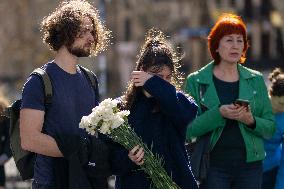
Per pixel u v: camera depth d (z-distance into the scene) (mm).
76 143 9078
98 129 9172
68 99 9227
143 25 71812
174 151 9570
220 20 12055
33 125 9000
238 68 12188
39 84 9094
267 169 13250
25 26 63625
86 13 9414
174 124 9609
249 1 78312
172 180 9523
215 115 11539
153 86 9375
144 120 9602
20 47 62438
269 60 76875
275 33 78000
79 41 9328
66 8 9398
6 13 63938
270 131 12008
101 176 9352
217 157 11750
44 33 9531
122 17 73750
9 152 15523
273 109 13234
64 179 9172
